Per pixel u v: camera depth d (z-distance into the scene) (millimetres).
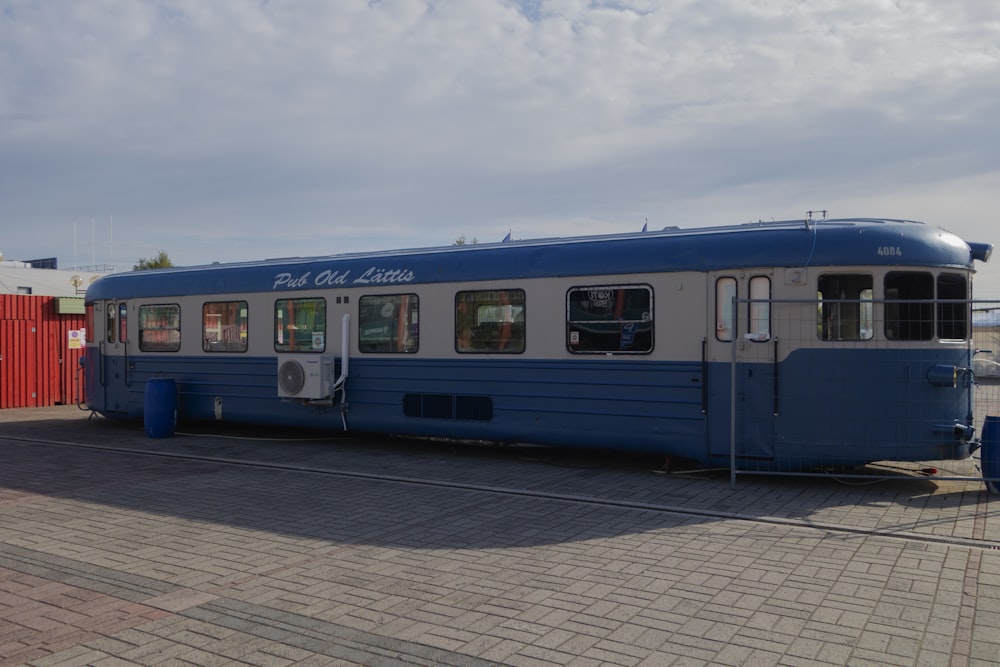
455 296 11531
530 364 10898
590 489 9352
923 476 9133
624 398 10211
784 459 9344
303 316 13047
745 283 9484
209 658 4676
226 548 7004
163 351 14891
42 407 20297
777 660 4590
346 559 6645
